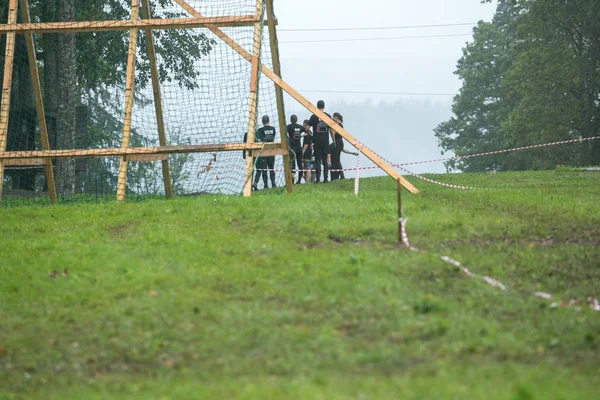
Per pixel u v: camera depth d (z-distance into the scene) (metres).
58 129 118.94
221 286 40.19
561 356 29.22
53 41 132.25
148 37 78.75
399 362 28.55
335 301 36.56
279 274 41.72
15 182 125.50
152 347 32.31
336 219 55.47
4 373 30.81
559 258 43.62
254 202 63.31
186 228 54.56
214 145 72.44
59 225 58.84
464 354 29.25
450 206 61.34
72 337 34.41
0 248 51.28
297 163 108.06
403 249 45.88
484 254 44.53
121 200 72.81
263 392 24.98
